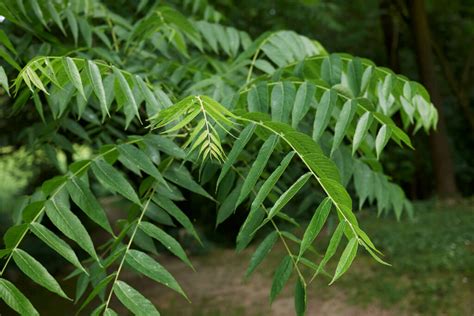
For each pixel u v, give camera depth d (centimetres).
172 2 405
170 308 718
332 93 153
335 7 784
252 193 219
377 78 196
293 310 657
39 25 243
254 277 805
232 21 639
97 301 748
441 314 537
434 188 1289
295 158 273
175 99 198
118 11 385
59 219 132
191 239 989
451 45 1311
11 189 1261
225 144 224
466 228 793
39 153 708
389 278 650
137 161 147
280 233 158
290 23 757
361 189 205
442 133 1109
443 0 1177
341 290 646
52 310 746
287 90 159
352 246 115
